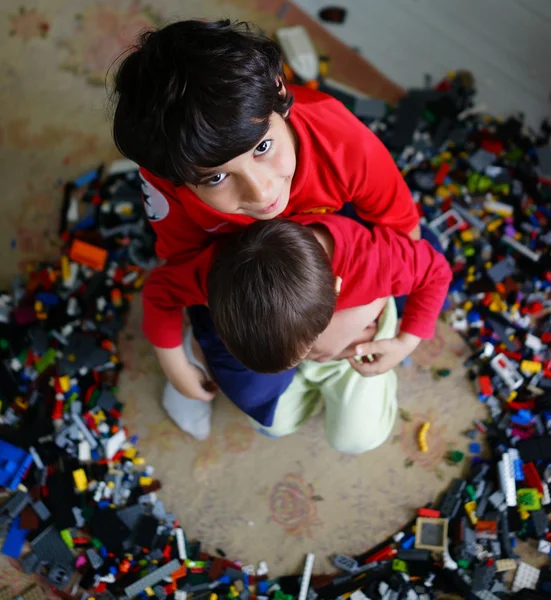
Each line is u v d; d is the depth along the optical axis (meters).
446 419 1.15
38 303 1.20
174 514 1.11
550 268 1.22
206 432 1.14
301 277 0.70
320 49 1.40
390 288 0.88
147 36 0.69
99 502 1.09
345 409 1.02
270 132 0.65
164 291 0.91
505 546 1.05
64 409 1.14
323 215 0.87
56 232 1.28
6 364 1.17
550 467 1.09
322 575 1.06
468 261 1.23
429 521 1.07
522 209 1.27
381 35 1.41
